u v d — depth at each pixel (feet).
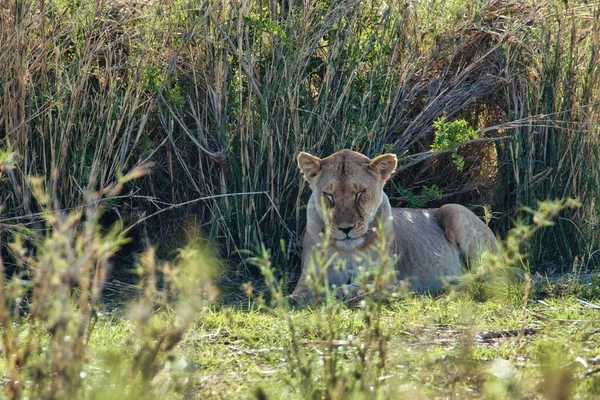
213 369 22.63
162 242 41.45
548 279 38.29
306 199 41.29
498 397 18.38
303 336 25.67
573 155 42.57
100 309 31.27
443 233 39.55
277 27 40.40
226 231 40.47
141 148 40.65
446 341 25.46
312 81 43.86
